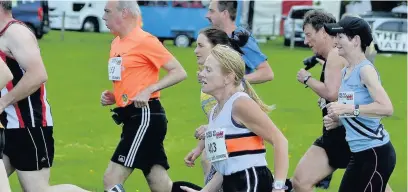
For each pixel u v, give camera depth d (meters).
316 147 19.41
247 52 21.95
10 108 18.20
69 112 41.59
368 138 17.66
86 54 74.06
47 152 18.69
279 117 41.91
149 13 91.12
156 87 19.80
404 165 30.03
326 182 25.45
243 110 15.02
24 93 17.78
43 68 18.00
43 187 18.69
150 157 20.23
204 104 19.31
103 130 36.41
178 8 91.25
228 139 15.18
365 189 17.91
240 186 15.21
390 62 79.38
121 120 20.22
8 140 18.31
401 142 34.97
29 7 86.94
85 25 105.69
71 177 26.70
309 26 19.95
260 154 15.32
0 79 16.41
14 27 17.91
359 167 17.86
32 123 18.31
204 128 19.16
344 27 17.59
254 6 103.56
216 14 21.95
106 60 69.75
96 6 105.69
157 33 91.38
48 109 18.73
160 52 20.03
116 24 20.12
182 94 50.06
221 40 19.39
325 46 19.88
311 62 20.92
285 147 15.09
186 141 34.00
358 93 17.62
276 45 96.88
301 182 19.36
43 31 88.00
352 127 17.73
